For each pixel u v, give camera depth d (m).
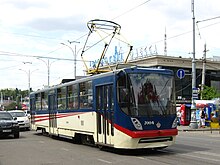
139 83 13.53
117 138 13.44
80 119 17.31
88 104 16.30
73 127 18.39
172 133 13.63
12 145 18.42
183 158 12.42
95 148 16.36
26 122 30.88
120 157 13.02
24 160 12.89
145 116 13.29
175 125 13.87
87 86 16.50
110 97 14.15
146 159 12.35
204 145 16.88
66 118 19.58
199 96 46.59
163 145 13.52
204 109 35.53
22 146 17.86
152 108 13.50
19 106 104.75
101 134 14.86
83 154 14.18
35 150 15.98
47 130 23.56
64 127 19.94
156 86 13.80
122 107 13.37
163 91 13.91
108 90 14.32
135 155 13.50
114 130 13.64
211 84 58.34
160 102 13.72
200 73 56.25
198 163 11.23
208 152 14.07
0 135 22.33
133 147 13.07
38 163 12.08
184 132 28.36
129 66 14.94
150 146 13.28
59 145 18.12
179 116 39.12
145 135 13.07
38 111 25.98
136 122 13.12
